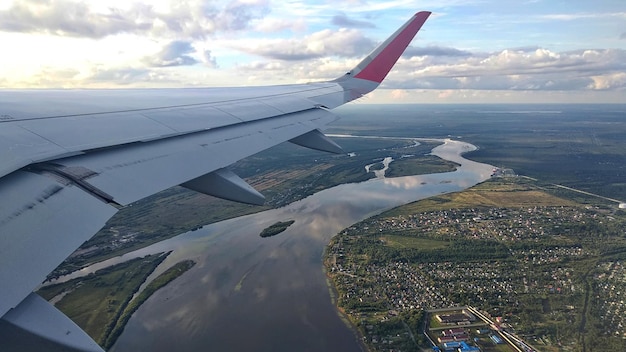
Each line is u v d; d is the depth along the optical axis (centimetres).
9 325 324
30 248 383
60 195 484
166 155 712
